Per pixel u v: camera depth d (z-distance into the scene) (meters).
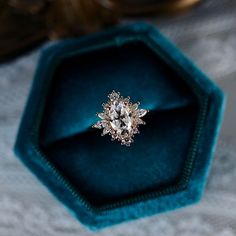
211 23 0.19
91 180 0.17
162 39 0.17
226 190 0.18
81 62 0.17
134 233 0.19
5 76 0.19
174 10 0.18
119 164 0.17
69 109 0.17
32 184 0.19
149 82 0.17
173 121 0.17
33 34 0.19
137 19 0.19
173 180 0.17
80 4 0.19
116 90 0.17
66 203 0.17
